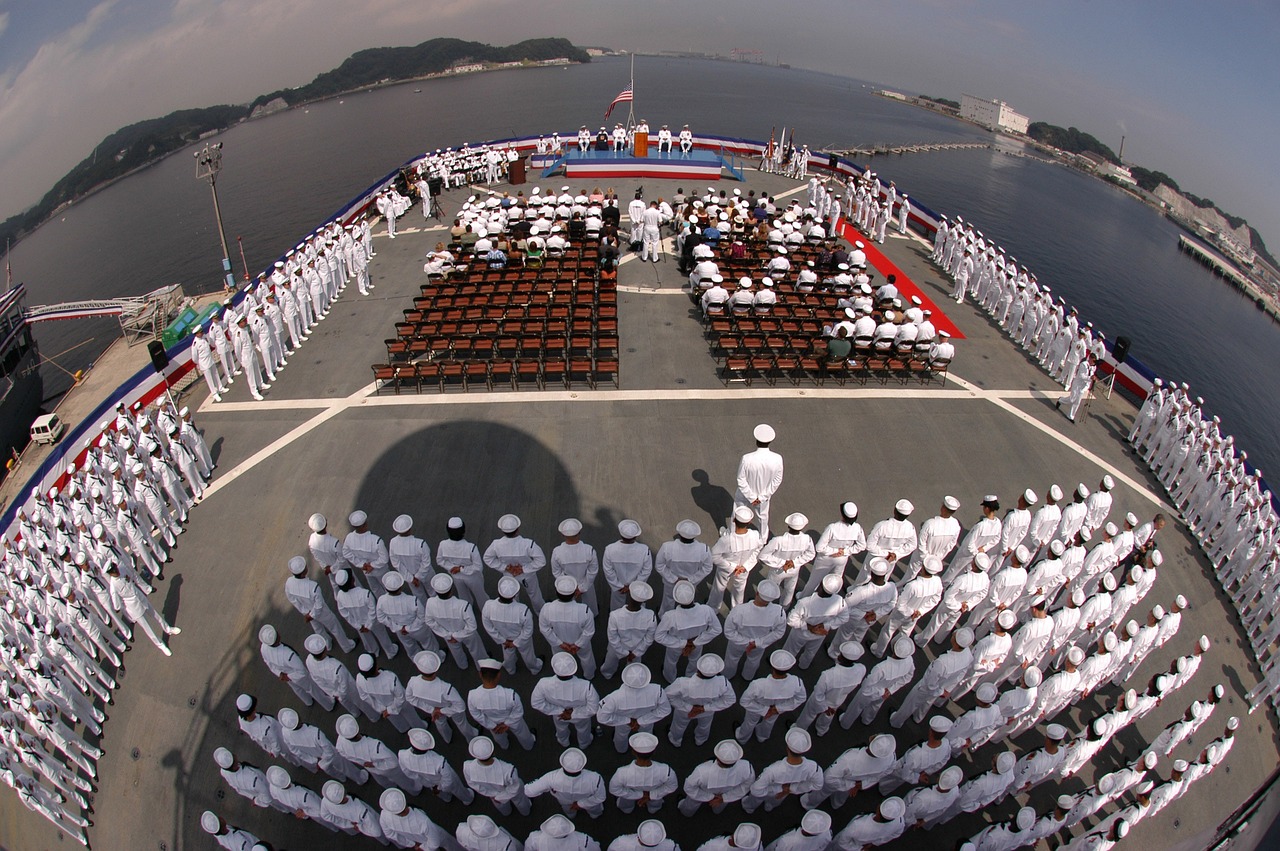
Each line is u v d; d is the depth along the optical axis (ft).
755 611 30.58
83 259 330.13
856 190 110.22
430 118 568.82
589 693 27.89
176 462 45.09
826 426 55.11
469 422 54.03
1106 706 35.65
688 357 64.13
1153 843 30.55
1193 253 287.48
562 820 23.29
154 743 32.58
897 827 25.55
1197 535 47.03
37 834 30.45
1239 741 35.19
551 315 63.31
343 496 46.50
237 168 465.06
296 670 30.86
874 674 29.78
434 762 26.35
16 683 31.50
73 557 35.83
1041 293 68.23
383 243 95.50
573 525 32.91
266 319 59.57
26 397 129.29
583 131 134.21
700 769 26.05
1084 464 53.11
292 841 28.68
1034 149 558.15
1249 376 177.99
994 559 39.68
